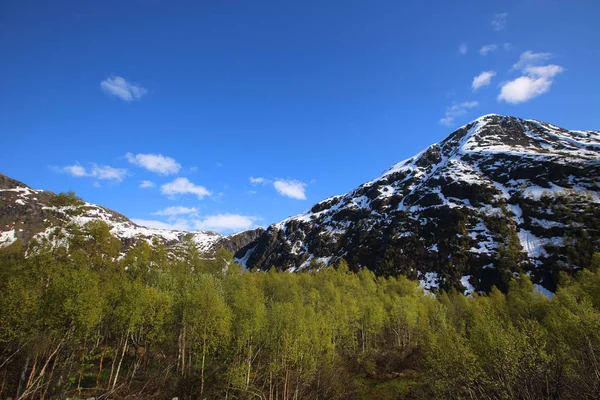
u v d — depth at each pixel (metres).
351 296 92.75
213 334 49.94
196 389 48.50
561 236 153.12
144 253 78.44
